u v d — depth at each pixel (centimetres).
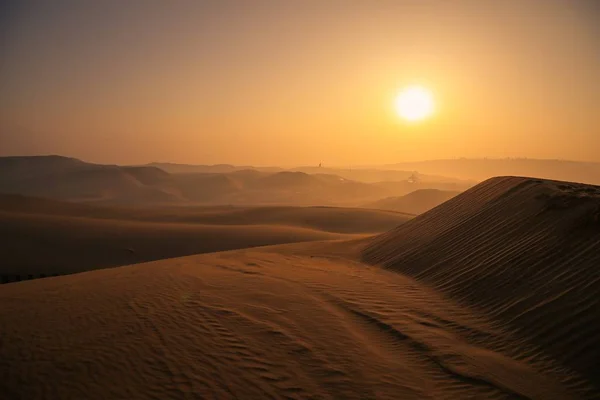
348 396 520
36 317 806
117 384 546
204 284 1061
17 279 2534
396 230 1695
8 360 612
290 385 545
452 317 775
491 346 649
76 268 3091
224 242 3900
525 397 512
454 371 577
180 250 3675
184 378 562
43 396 519
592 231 879
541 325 664
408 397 518
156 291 994
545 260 863
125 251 3550
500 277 885
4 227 3878
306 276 1159
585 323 625
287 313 818
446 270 1049
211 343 674
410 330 720
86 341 683
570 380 538
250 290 994
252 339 690
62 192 19862
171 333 715
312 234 4278
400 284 1041
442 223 1437
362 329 736
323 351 645
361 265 1352
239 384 547
